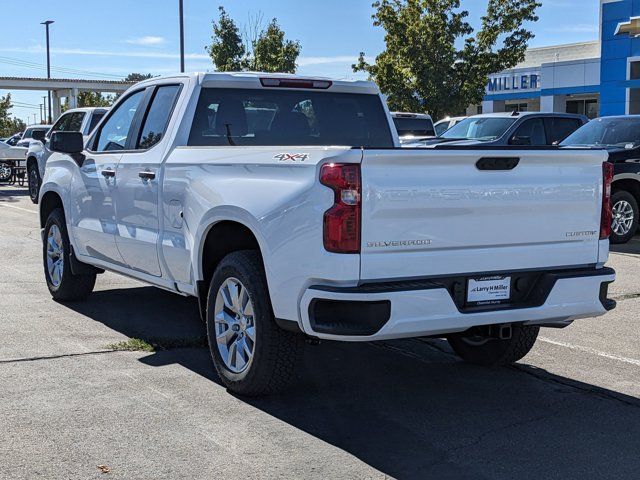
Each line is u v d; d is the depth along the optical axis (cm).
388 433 462
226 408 496
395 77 2998
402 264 452
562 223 508
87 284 777
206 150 554
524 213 491
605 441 456
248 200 494
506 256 487
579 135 1397
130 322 711
